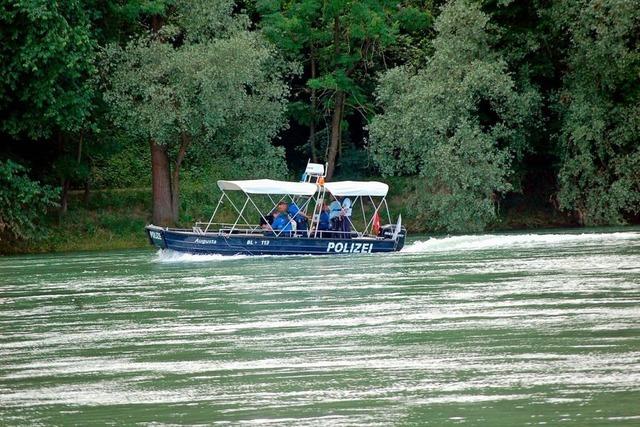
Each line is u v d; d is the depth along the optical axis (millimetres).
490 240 140250
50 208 167375
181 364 59344
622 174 166750
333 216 133125
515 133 169750
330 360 58656
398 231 130000
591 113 164000
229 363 59062
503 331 65250
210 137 168500
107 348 65438
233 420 46500
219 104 158875
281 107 170625
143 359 61250
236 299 86312
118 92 157625
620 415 44625
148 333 70688
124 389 53500
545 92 176000
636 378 51125
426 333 65812
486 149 165250
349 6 177125
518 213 179875
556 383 50844
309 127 198000
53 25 143875
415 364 56625
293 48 177625
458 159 163250
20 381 56312
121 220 169875
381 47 179500
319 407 48219
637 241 131875
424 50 184375
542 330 64938
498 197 180625
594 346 59188
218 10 162875
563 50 172000
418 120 164625
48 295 94188
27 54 143000
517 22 174750
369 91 190375
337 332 67625
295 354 60812
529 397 48375
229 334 68750
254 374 55844
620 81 166000
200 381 54688
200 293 91375
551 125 176250
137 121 160375
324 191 130250
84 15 151125
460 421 44781
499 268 102812
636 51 163250
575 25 165750
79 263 130000
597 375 52062
